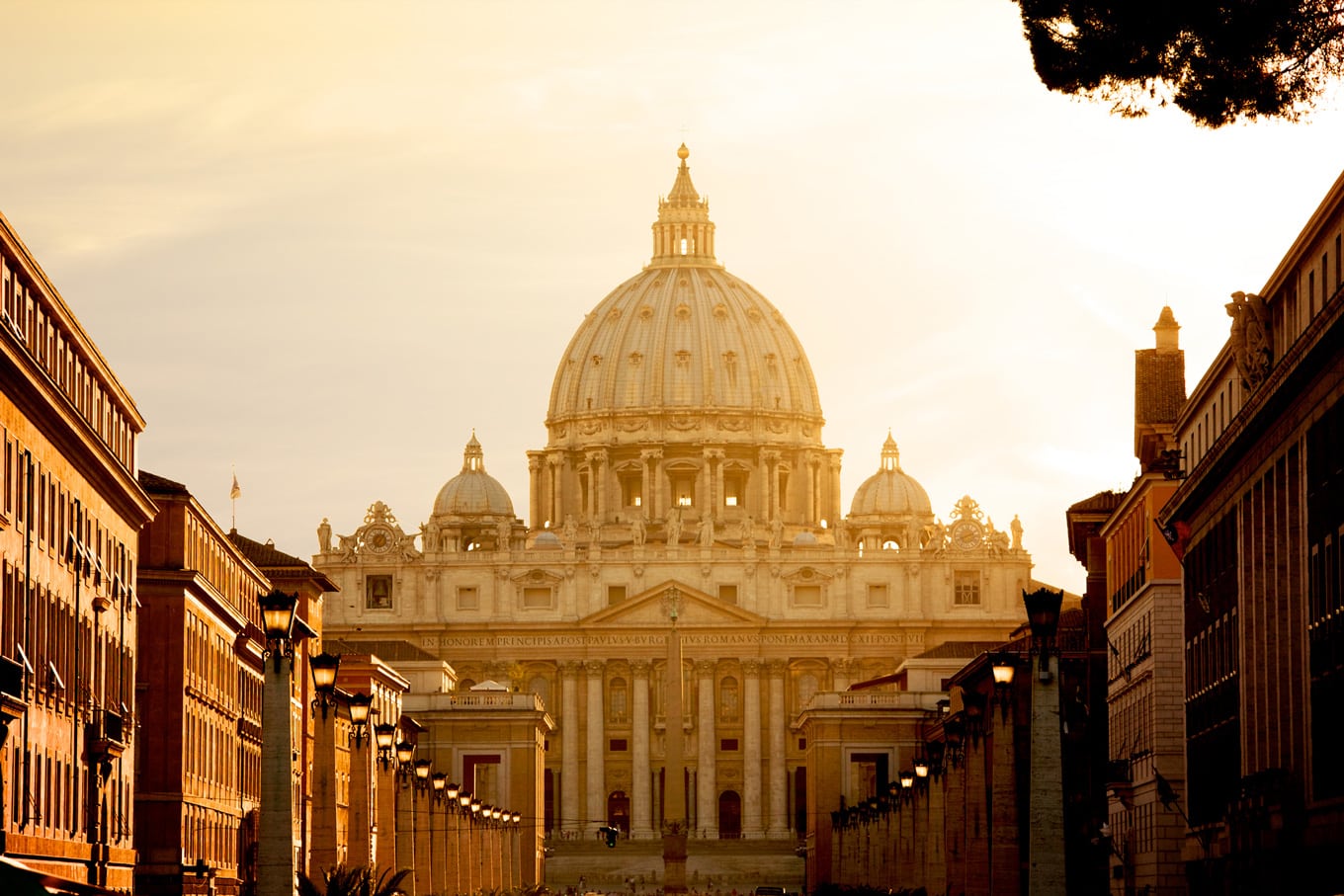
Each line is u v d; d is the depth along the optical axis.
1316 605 103.06
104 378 133.00
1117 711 176.38
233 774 185.88
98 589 130.38
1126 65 62.22
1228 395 135.00
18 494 109.31
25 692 108.56
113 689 136.62
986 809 119.56
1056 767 83.44
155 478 161.50
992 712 105.25
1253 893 114.62
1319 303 106.56
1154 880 153.38
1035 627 83.94
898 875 189.38
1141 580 162.62
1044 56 63.31
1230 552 126.88
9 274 108.38
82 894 57.47
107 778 132.25
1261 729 117.38
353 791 123.00
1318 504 102.31
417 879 174.50
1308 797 106.62
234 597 189.12
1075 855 190.00
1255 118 62.47
